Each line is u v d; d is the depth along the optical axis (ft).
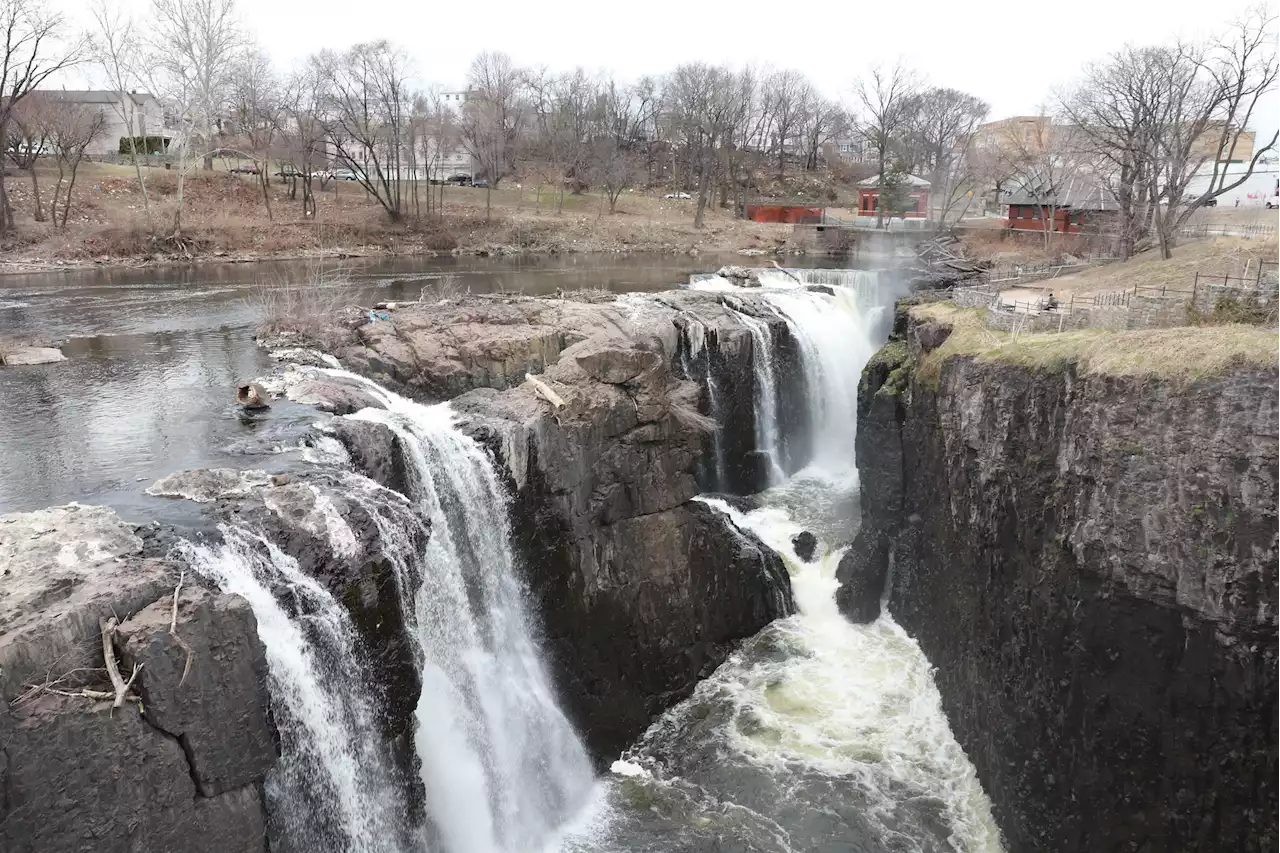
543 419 85.76
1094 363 69.00
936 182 336.49
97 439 80.74
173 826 44.09
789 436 145.18
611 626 92.17
